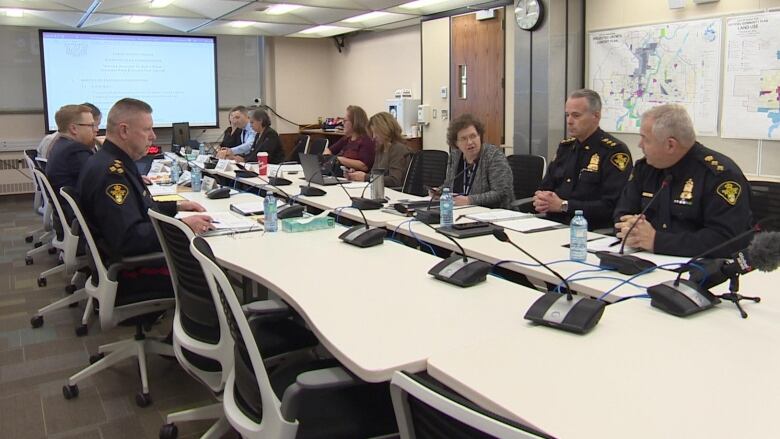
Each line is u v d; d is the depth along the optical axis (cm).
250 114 722
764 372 122
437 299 175
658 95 473
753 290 175
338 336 147
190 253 189
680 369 123
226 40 895
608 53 507
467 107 673
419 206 319
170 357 300
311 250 237
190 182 447
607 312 159
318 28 794
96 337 344
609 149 318
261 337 205
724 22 426
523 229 265
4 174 795
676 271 185
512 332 147
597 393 113
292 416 136
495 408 110
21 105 789
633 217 233
